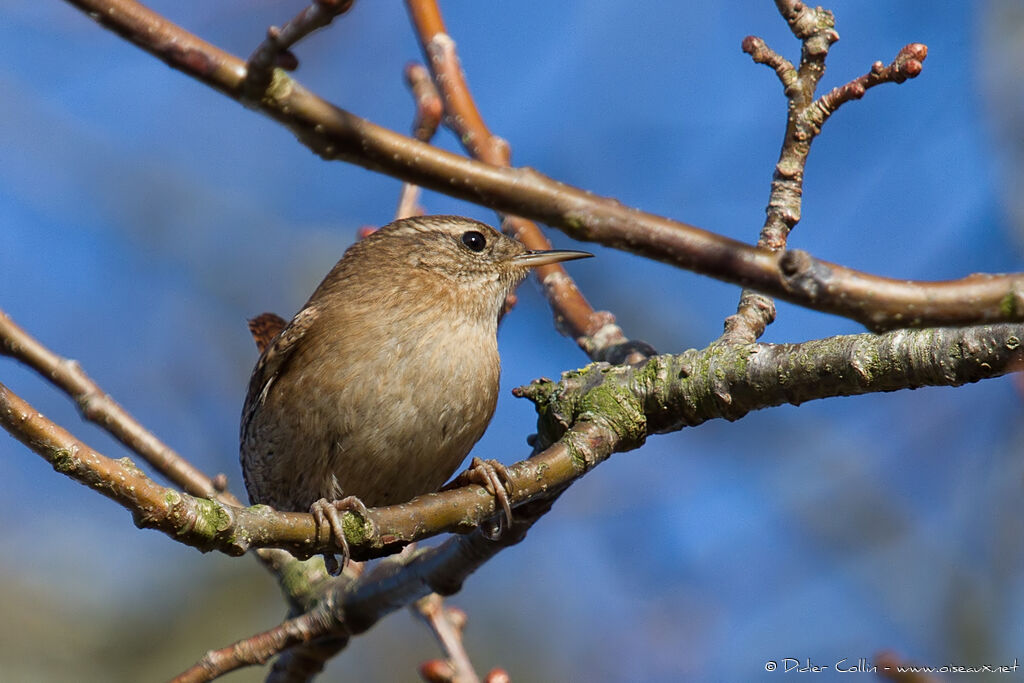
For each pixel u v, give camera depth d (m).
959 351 6.29
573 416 7.31
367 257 8.97
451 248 9.02
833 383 6.70
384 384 8.31
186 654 13.42
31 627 13.14
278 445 8.61
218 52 4.62
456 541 8.06
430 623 9.27
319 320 8.57
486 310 9.05
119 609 13.64
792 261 4.87
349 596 8.52
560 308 9.12
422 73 9.17
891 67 7.45
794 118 7.68
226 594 13.89
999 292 4.82
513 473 6.69
